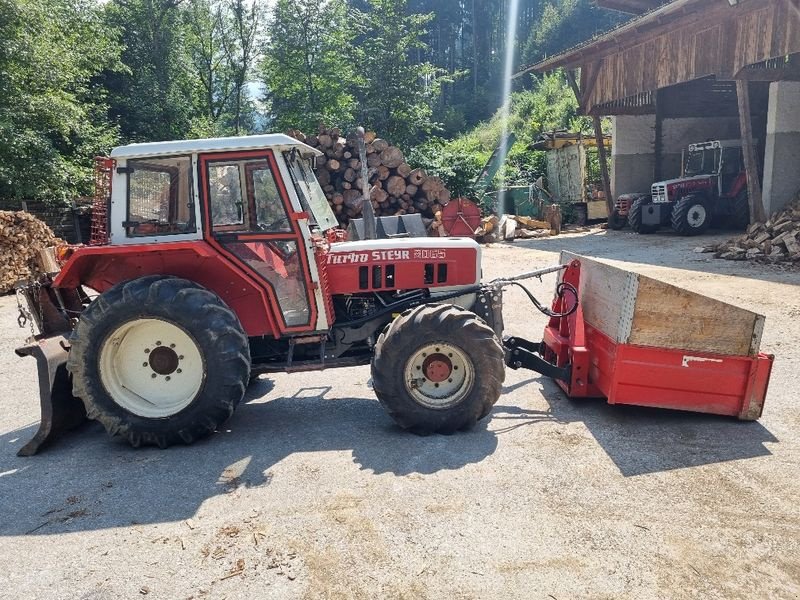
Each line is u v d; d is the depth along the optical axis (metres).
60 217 14.74
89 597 2.46
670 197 15.23
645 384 4.08
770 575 2.50
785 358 5.41
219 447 3.93
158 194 3.98
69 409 4.17
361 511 3.05
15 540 2.90
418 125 24.97
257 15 31.44
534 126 34.66
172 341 3.97
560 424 4.13
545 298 8.45
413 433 4.03
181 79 27.36
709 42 12.85
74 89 18.66
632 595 2.38
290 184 4.07
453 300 4.63
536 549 2.69
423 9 61.75
